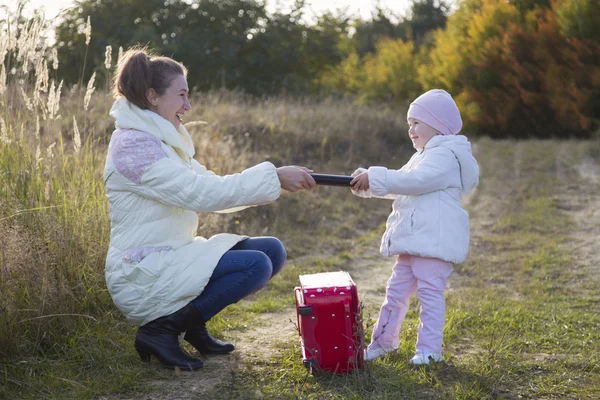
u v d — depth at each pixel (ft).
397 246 11.01
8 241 11.50
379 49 77.46
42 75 14.21
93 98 27.09
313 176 10.90
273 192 10.14
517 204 28.68
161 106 10.49
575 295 16.06
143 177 9.91
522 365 10.91
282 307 14.94
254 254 10.52
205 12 71.82
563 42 54.34
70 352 10.95
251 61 71.97
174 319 10.37
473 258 20.33
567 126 53.52
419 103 11.53
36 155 13.35
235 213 22.33
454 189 11.19
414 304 15.11
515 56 57.16
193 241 10.74
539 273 18.25
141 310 10.19
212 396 9.56
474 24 60.18
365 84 73.15
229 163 23.41
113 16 65.98
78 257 12.68
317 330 10.14
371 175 10.81
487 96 58.95
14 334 10.73
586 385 10.12
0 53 14.07
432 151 11.11
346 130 37.81
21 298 11.32
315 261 20.08
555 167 37.37
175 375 10.34
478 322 13.53
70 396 9.53
